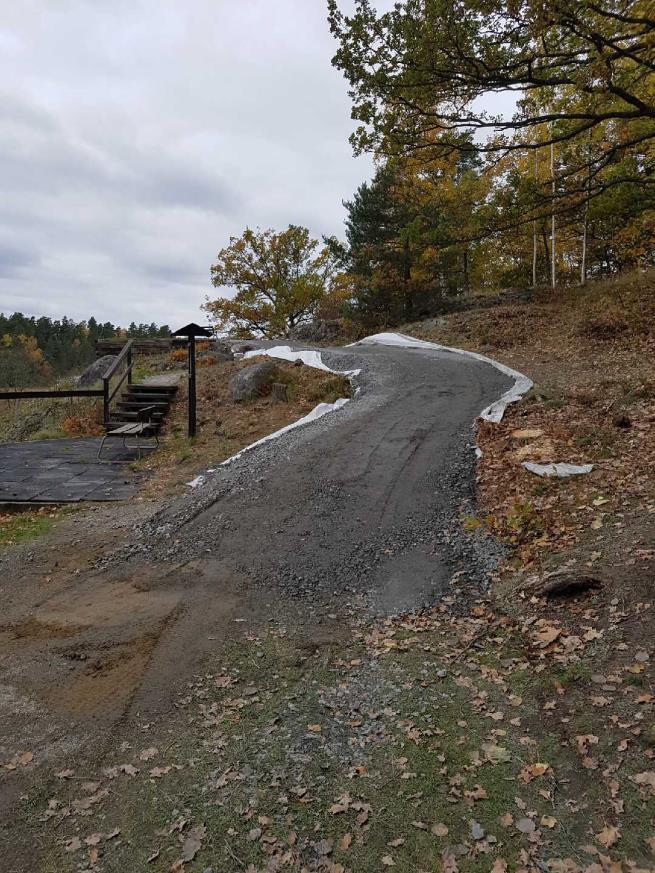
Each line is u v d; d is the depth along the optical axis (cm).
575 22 707
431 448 843
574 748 303
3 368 4044
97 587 539
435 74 833
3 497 794
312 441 923
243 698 375
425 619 468
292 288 3459
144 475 910
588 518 559
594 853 243
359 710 358
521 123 857
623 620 394
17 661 420
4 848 266
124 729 347
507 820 265
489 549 562
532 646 403
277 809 283
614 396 944
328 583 536
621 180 933
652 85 1195
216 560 588
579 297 2036
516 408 977
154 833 272
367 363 1503
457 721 340
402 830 267
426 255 2308
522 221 973
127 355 1436
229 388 1399
